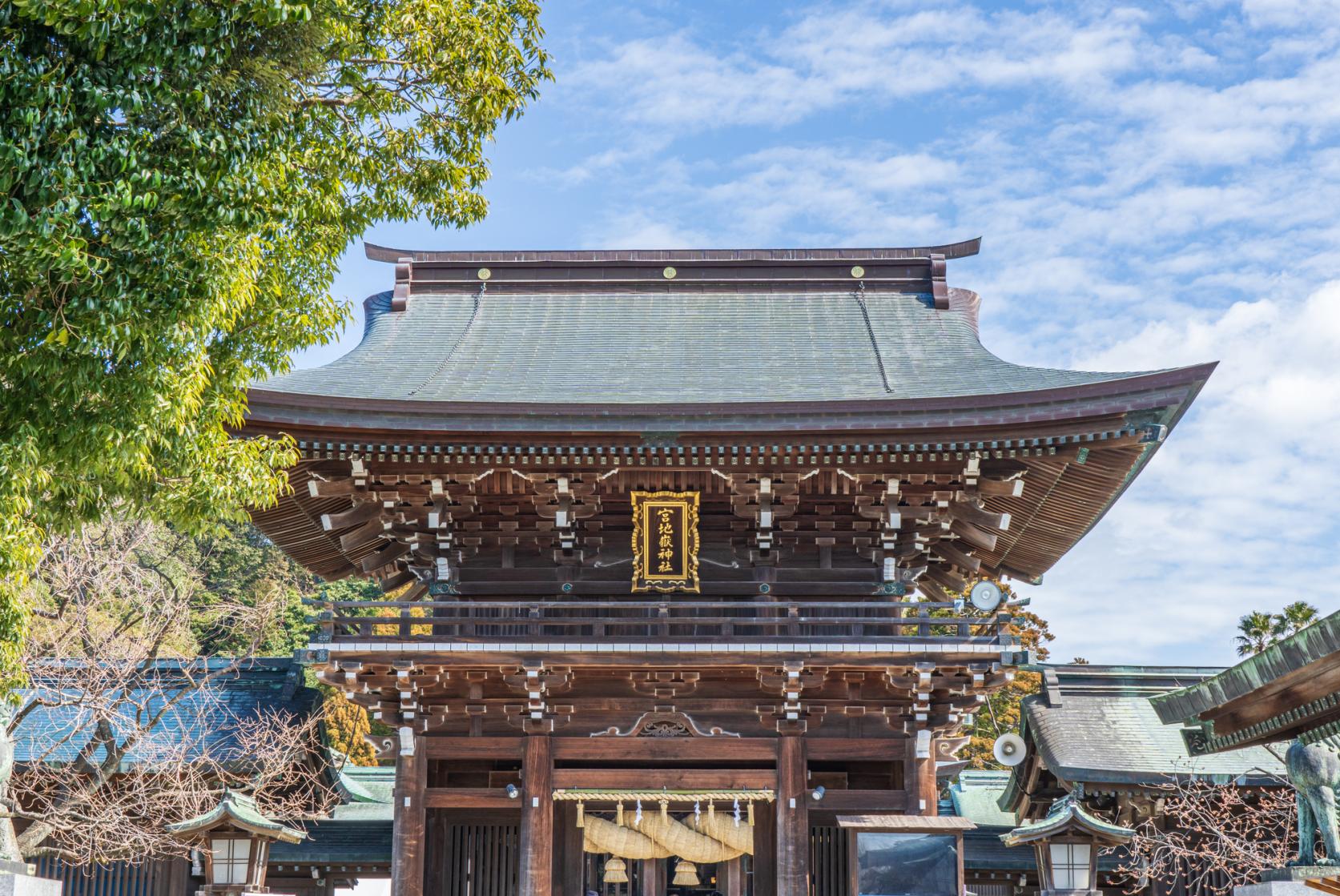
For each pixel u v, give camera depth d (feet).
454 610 67.26
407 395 67.21
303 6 38.34
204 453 44.62
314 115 46.52
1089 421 60.75
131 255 36.73
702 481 66.03
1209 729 43.39
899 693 65.00
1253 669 36.40
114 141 35.14
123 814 79.30
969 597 63.05
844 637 61.98
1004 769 139.64
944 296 81.10
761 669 63.16
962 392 66.54
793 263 84.28
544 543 68.18
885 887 55.62
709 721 65.16
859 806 63.62
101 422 39.04
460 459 63.57
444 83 51.03
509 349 76.74
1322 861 44.04
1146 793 82.12
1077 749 83.56
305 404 60.59
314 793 85.10
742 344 76.64
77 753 83.87
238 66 38.70
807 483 65.98
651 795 63.87
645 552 64.95
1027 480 69.82
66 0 33.40
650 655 61.82
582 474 65.05
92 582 95.96
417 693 64.18
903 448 62.13
